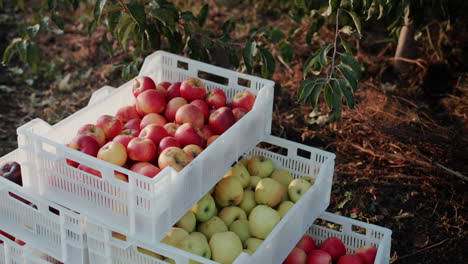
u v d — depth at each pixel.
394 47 3.53
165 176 1.83
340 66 2.17
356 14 2.33
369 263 2.18
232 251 2.05
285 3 3.92
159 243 1.88
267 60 2.56
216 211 2.19
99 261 1.97
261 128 2.22
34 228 2.02
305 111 3.14
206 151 1.96
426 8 2.79
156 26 2.58
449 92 3.22
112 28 2.33
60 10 3.97
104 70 3.43
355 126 3.00
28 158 1.95
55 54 3.55
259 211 2.13
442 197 2.71
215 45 2.75
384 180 2.79
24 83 3.34
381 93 3.19
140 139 2.00
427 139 2.83
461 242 2.53
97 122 2.09
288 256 2.19
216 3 4.05
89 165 1.87
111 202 1.88
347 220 2.24
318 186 2.15
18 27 3.74
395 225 2.61
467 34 3.51
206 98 2.25
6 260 2.11
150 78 2.24
